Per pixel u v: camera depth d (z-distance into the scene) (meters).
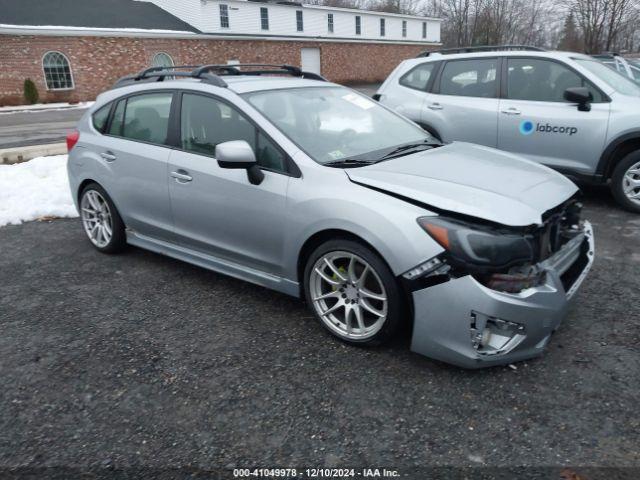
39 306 3.92
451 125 6.70
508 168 3.48
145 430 2.56
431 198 2.89
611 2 38.16
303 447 2.42
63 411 2.71
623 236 5.03
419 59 7.27
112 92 4.77
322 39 38.69
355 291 3.15
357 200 3.02
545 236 2.94
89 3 32.38
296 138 3.50
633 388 2.74
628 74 9.48
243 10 35.25
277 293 4.04
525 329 2.73
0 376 3.03
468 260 2.68
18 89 26.56
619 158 5.77
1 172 7.90
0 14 27.52
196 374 3.00
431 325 2.82
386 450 2.38
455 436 2.45
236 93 3.77
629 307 3.61
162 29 31.78
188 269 4.56
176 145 4.07
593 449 2.34
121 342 3.37
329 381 2.89
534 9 52.59
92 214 4.99
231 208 3.64
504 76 6.38
